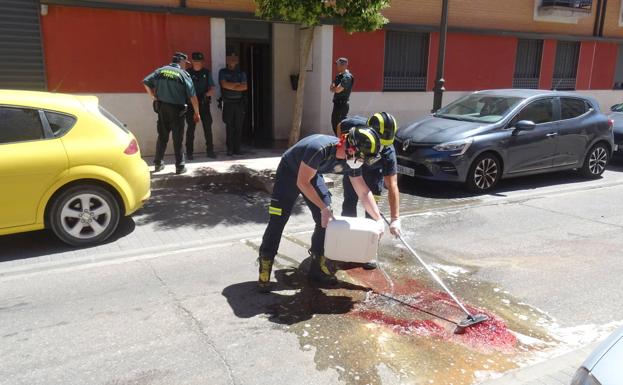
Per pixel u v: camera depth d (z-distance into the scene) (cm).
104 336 372
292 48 1175
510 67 1413
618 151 1073
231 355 351
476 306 432
